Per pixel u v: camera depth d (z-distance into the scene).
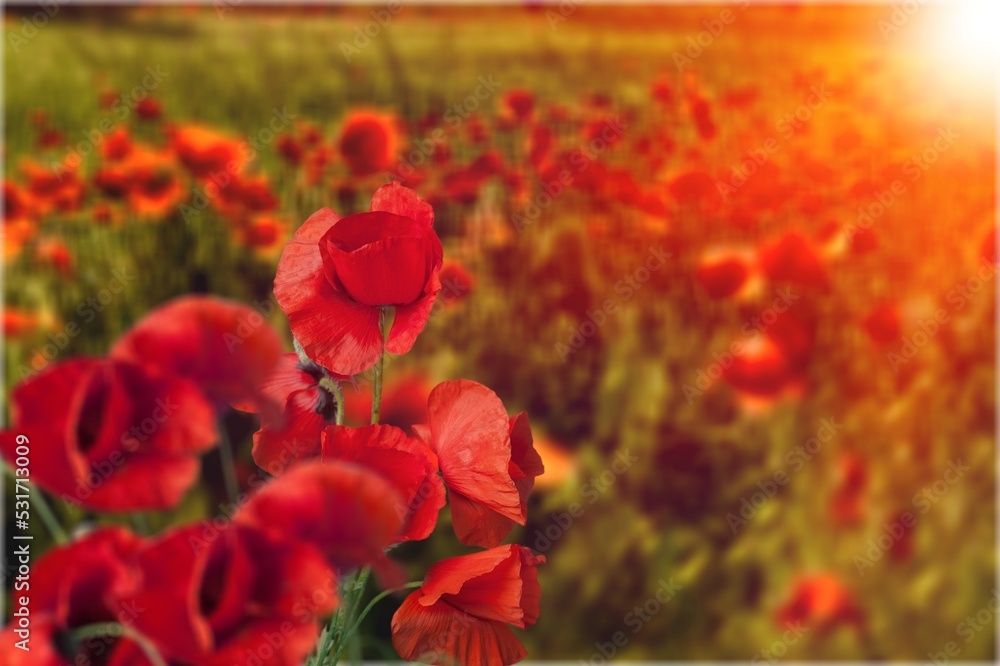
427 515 0.70
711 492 1.61
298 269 0.75
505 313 1.57
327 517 0.62
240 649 0.60
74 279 1.49
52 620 0.61
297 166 1.55
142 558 0.60
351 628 0.73
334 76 1.58
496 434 0.74
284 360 0.76
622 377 1.59
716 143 1.61
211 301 0.63
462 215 1.58
